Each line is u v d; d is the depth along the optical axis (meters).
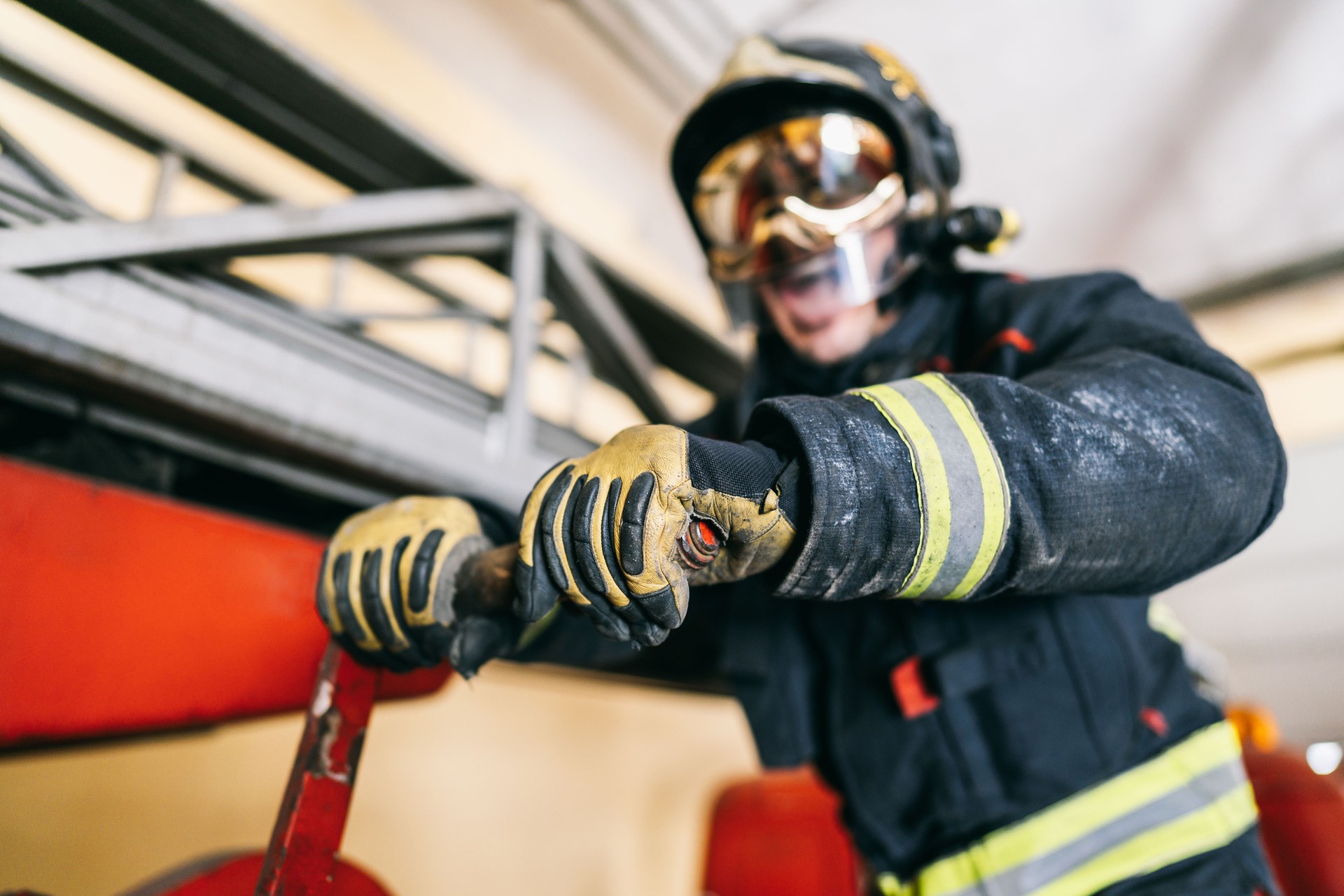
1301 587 3.65
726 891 2.38
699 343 2.01
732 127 1.05
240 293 1.17
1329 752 3.45
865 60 1.02
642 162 3.26
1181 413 0.61
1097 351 0.74
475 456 1.32
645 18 2.75
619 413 3.30
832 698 0.93
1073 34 2.76
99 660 0.74
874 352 1.01
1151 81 2.82
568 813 2.75
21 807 1.61
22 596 0.70
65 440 1.00
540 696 2.77
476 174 1.48
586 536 0.50
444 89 2.77
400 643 0.66
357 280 2.49
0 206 0.92
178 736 0.96
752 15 2.81
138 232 0.98
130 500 0.79
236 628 0.84
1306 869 1.49
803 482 0.52
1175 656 0.93
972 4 2.72
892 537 0.51
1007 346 0.85
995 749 0.83
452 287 2.73
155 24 1.11
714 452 0.51
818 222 0.99
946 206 1.09
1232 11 2.58
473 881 2.40
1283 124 2.82
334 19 2.47
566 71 2.88
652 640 0.53
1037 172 3.21
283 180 2.32
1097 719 0.80
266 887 0.60
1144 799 0.80
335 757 0.66
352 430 1.13
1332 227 3.03
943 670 0.82
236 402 1.01
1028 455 0.54
